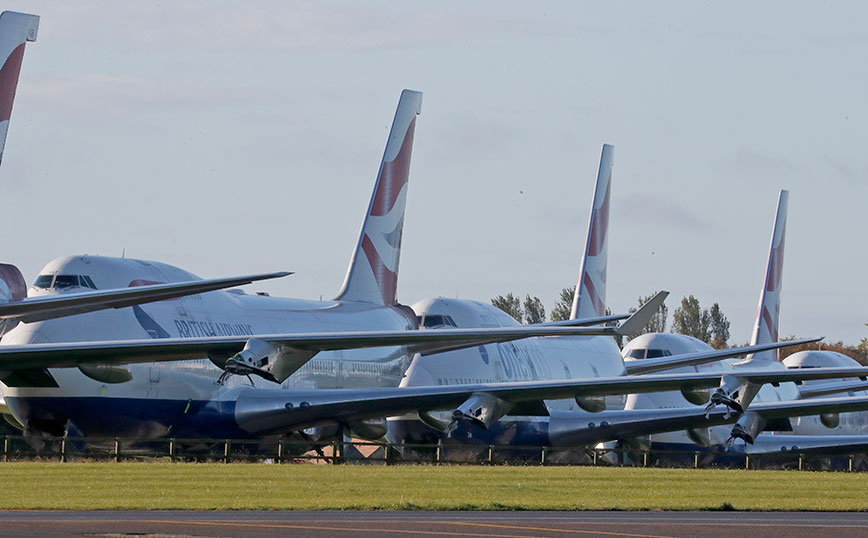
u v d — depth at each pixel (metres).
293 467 135.38
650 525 71.00
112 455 147.12
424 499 89.00
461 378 195.12
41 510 76.44
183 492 92.06
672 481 122.06
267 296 174.12
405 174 197.25
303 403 161.25
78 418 145.62
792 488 113.94
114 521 68.12
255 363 121.50
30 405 143.75
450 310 197.00
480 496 93.62
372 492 95.75
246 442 155.62
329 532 64.00
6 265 118.06
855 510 88.31
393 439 190.50
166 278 153.88
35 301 114.50
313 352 127.12
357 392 161.62
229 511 77.25
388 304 193.12
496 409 157.50
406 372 190.88
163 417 152.00
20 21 121.06
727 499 95.31
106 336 143.50
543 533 65.56
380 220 193.12
